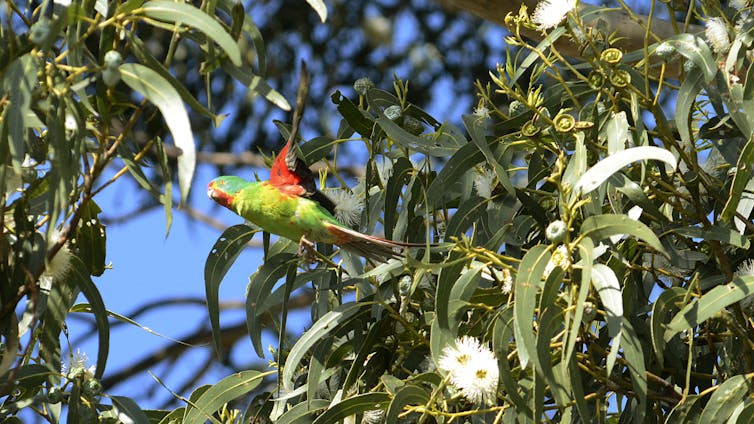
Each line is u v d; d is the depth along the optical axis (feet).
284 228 18.72
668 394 19.49
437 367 17.87
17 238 17.79
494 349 17.38
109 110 16.39
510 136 21.27
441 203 22.24
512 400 17.15
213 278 21.49
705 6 21.45
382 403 19.38
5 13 17.84
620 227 16.56
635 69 21.39
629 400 19.66
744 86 18.72
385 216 21.13
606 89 20.29
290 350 22.04
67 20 15.31
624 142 18.99
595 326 20.58
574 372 16.80
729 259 20.17
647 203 18.80
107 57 15.53
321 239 18.67
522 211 20.95
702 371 19.88
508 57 21.45
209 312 21.30
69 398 19.30
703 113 22.20
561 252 16.96
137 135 34.47
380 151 22.44
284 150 18.62
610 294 16.81
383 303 19.80
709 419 17.53
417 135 22.08
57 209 15.21
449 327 18.20
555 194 20.44
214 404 21.72
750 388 17.58
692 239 20.44
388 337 21.06
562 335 18.71
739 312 18.72
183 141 15.37
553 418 19.90
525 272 16.58
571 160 19.02
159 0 15.92
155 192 16.35
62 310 19.44
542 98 20.48
